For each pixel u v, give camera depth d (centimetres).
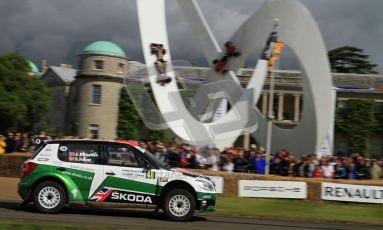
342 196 1742
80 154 1216
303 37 2916
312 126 3006
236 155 2072
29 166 1210
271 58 2964
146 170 1203
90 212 1296
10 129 5725
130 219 1198
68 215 1202
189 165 1966
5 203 1401
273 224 1230
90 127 6488
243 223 1220
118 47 6688
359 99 6731
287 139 3153
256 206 1577
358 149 6681
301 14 2897
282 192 1772
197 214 1359
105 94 6481
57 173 1201
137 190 1198
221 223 1200
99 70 6494
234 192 1800
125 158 1215
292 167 2003
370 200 1730
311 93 2959
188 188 1211
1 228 908
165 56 2712
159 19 2738
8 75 5669
